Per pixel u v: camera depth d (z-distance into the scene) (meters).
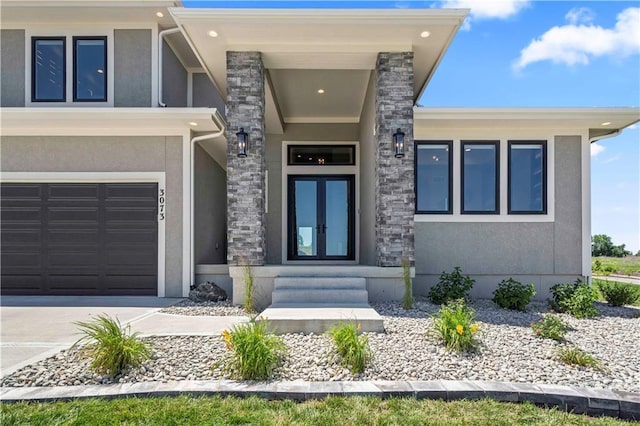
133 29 8.91
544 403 3.17
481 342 4.44
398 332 4.88
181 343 4.43
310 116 11.23
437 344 4.36
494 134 8.27
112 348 3.55
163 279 8.05
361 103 10.20
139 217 8.14
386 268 6.80
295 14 6.39
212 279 8.27
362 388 3.25
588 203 8.30
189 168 8.14
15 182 8.13
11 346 4.44
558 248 8.27
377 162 7.33
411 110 7.15
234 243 7.00
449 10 6.39
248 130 7.11
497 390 3.22
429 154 8.35
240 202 7.04
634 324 5.83
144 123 7.93
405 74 7.16
